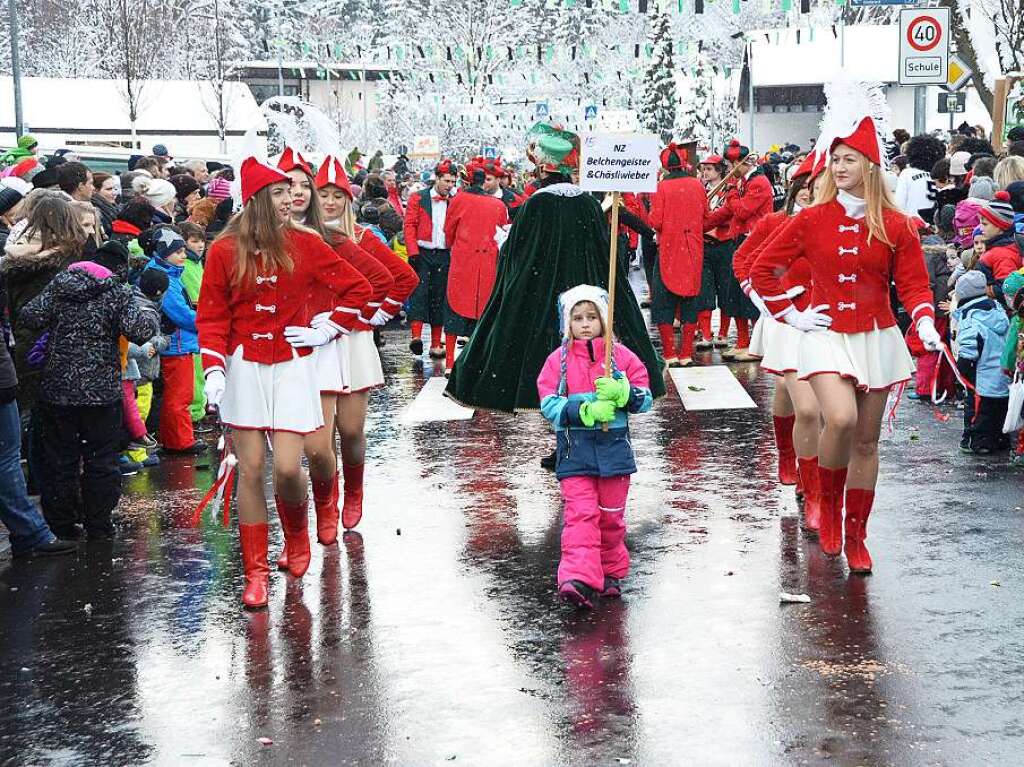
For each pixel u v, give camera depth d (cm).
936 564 827
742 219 1730
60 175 1195
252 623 753
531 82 5622
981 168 1530
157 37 5847
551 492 1059
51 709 635
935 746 561
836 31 5744
